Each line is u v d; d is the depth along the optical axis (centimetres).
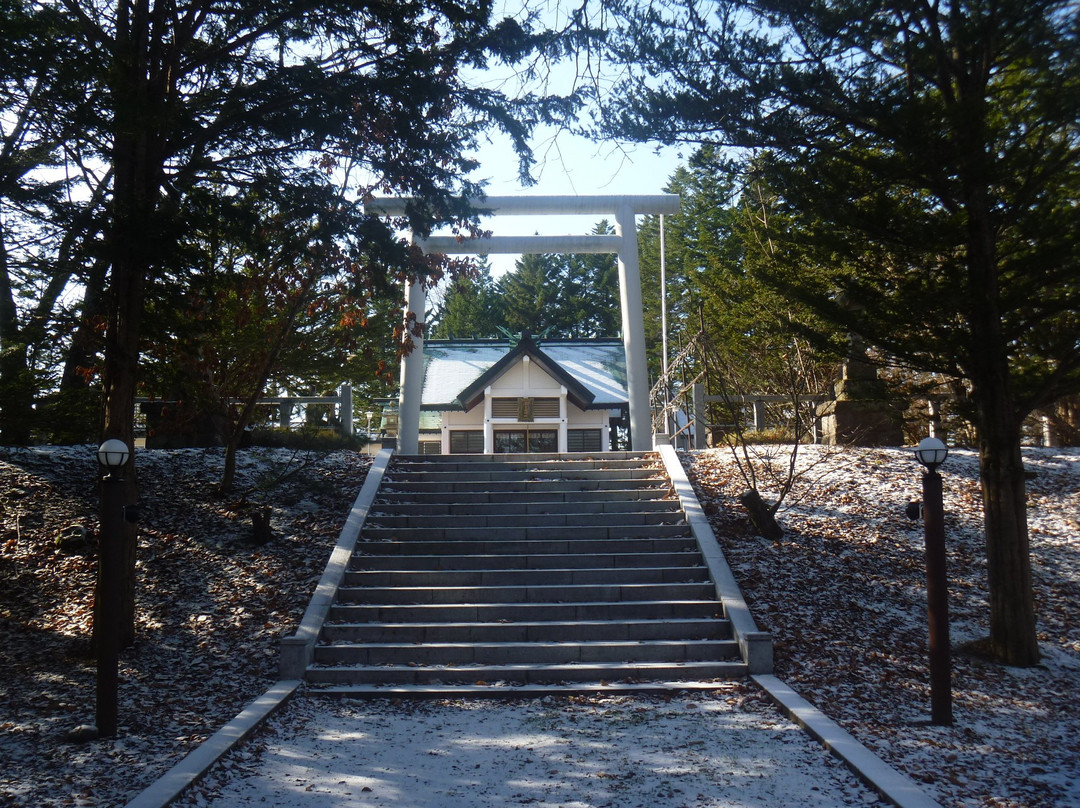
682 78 995
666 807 618
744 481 1545
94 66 916
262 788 658
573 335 5569
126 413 1038
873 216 972
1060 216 885
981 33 895
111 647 780
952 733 780
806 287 1071
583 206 1802
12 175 932
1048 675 948
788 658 989
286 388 2359
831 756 721
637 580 1187
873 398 1095
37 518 1345
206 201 1062
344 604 1127
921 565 1245
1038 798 635
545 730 802
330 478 1573
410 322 1614
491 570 1202
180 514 1393
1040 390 986
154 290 1061
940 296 945
